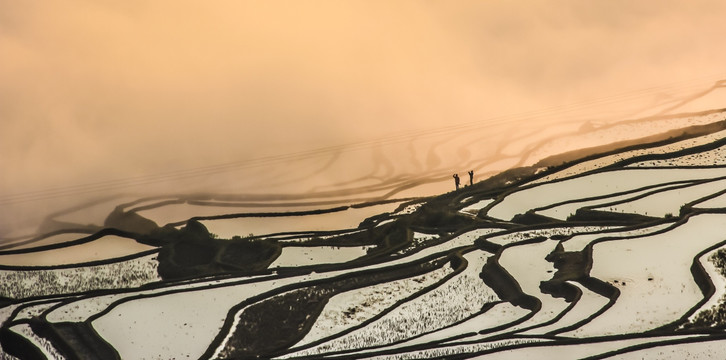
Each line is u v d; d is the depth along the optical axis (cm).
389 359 10038
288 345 10912
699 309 10825
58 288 13362
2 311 12325
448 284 12362
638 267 12125
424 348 10275
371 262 13175
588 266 12138
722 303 10938
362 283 12538
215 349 11050
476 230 14125
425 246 13588
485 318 11194
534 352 9925
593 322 10681
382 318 11475
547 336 10312
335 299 12175
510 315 11244
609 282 11688
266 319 11744
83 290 13225
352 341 10850
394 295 12219
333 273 12962
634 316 10781
